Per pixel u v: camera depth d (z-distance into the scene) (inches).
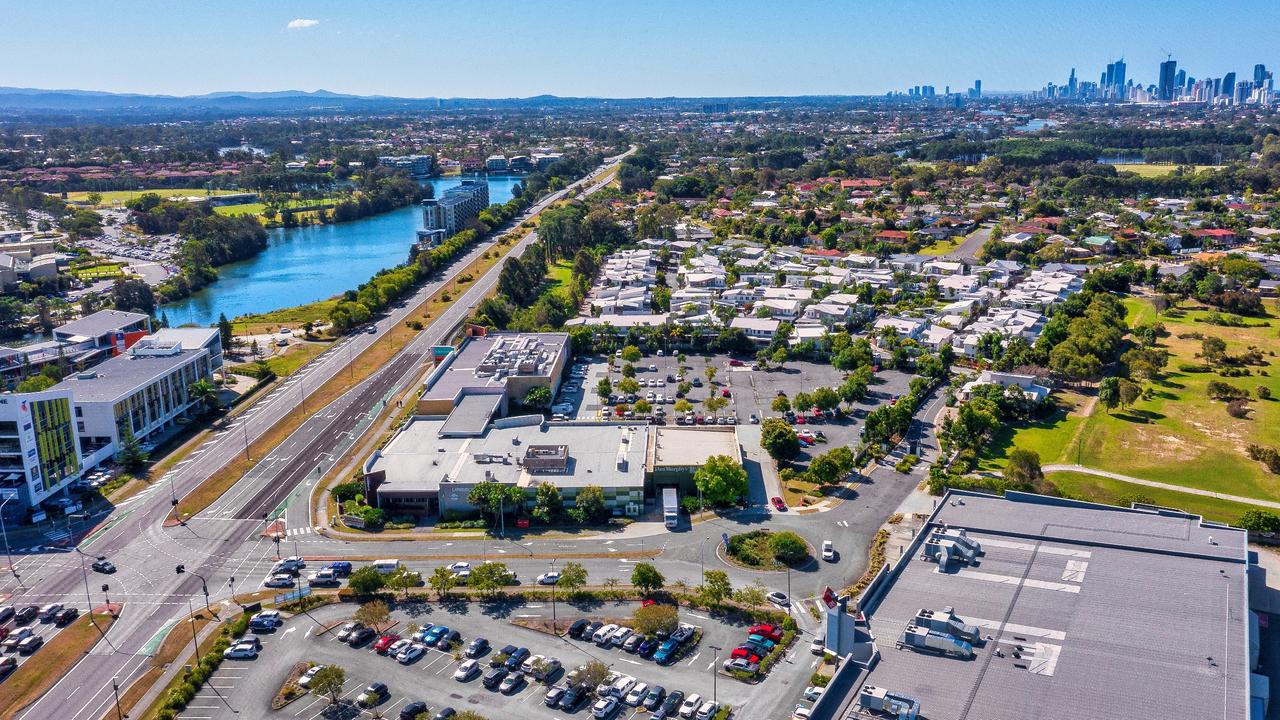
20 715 6820.9
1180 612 6530.5
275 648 7618.1
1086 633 6289.4
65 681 7209.6
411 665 7362.2
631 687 7003.0
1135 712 5428.2
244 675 7249.0
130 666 7401.6
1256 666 6752.0
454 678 7185.0
